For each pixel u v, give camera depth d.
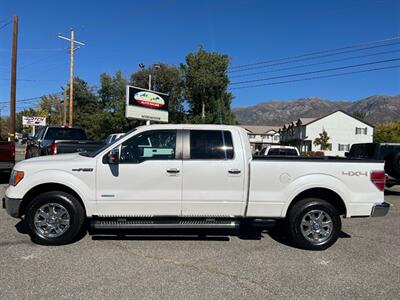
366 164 6.57
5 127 108.25
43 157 6.68
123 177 6.32
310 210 6.43
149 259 5.73
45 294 4.43
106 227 6.34
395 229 8.16
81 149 13.11
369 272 5.41
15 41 22.83
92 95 73.44
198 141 6.52
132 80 68.06
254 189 6.44
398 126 75.19
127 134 6.48
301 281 5.02
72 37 36.94
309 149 71.38
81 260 5.61
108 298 4.36
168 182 6.36
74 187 6.27
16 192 6.26
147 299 4.36
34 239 6.28
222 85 66.75
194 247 6.41
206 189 6.41
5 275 4.98
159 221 6.41
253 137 107.38
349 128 71.19
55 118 74.88
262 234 7.39
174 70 66.25
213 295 4.52
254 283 4.92
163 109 36.06
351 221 8.98
